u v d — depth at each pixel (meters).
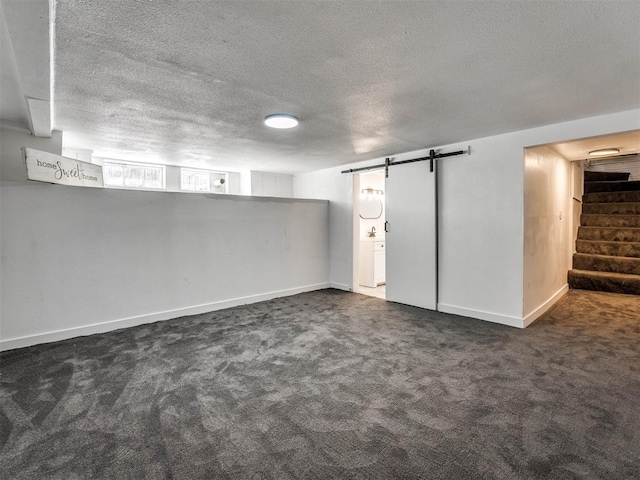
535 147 3.58
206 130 3.47
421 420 1.95
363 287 6.07
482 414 2.00
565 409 2.04
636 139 3.77
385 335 3.39
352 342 3.20
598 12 1.51
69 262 3.36
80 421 1.96
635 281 4.87
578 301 4.62
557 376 2.46
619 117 2.93
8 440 1.79
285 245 5.24
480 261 3.89
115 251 3.65
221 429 1.88
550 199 4.36
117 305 3.67
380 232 6.89
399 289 4.73
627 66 2.05
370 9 1.49
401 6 1.46
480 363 2.70
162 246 3.99
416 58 1.95
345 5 1.46
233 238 4.62
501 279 3.72
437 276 4.30
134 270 3.79
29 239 3.15
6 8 1.37
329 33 1.68
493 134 3.66
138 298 3.82
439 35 1.71
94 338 3.36
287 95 2.51
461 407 2.08
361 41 1.76
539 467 1.57
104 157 4.85
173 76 2.18
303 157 4.93
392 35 1.70
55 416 2.01
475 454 1.66
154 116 3.01
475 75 2.17
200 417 2.00
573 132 3.18
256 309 4.46
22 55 1.79
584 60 1.97
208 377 2.51
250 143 4.05
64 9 1.46
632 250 5.34
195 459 1.65
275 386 2.37
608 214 6.08
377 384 2.38
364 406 2.10
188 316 4.14
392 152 4.57
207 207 4.36
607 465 1.58
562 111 2.90
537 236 3.93
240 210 4.69
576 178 5.80
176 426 1.91
